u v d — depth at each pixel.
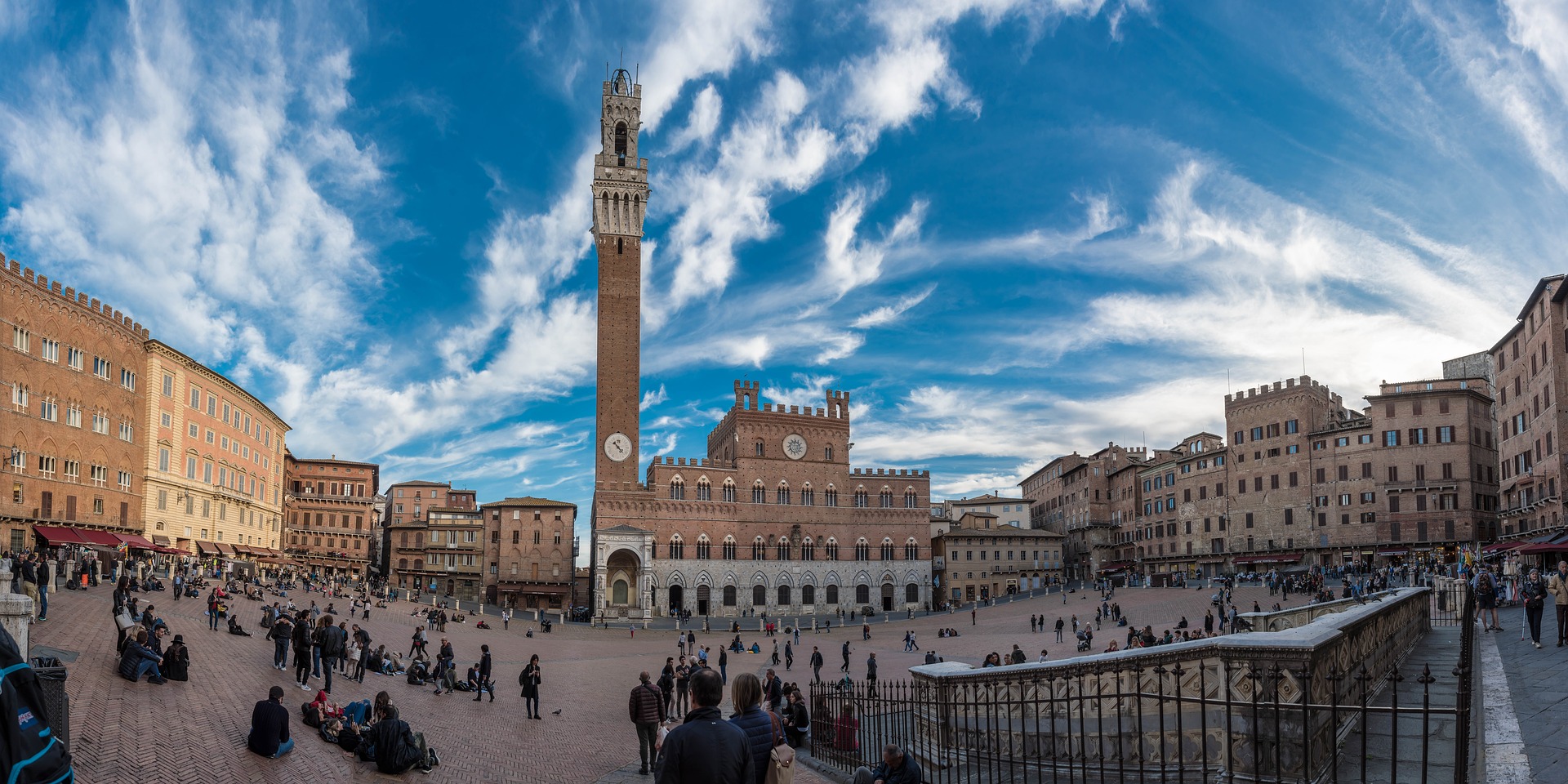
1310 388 127.75
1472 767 13.36
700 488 142.88
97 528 83.31
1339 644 15.95
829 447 151.00
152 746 25.44
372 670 48.66
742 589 141.75
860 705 24.50
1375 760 14.54
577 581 159.50
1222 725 14.59
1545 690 18.73
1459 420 113.75
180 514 97.56
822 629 122.75
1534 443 77.44
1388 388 118.81
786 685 33.78
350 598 101.56
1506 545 82.75
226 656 43.31
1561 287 69.00
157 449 92.88
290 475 164.62
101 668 33.41
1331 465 123.88
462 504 177.12
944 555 159.50
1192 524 145.38
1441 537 112.56
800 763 25.98
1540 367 75.19
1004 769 19.16
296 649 39.03
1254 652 13.95
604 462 139.38
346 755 28.91
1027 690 18.86
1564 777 12.28
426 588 154.00
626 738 38.75
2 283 72.88
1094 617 102.69
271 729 26.83
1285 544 128.38
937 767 20.73
